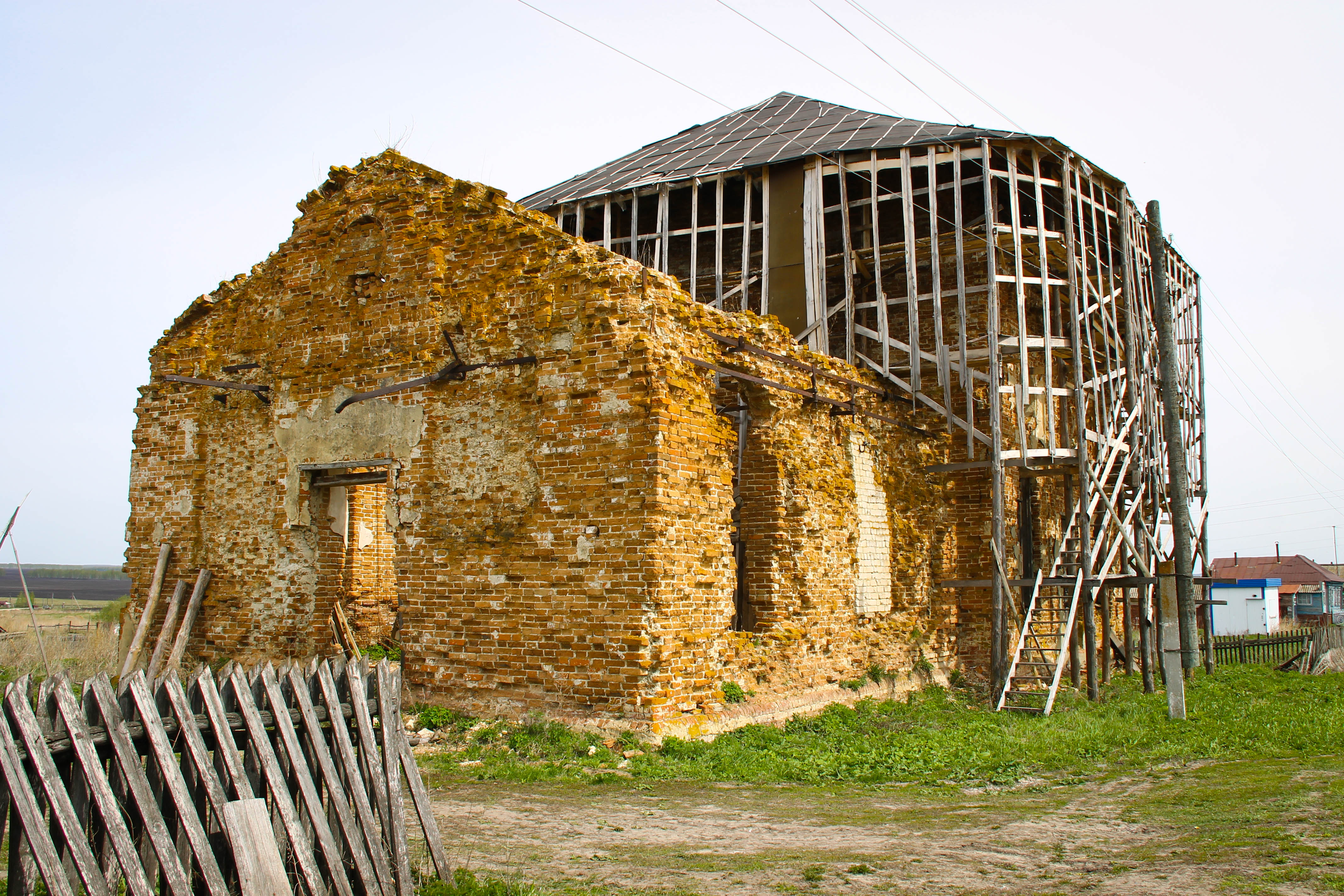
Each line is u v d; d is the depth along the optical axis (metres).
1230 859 6.25
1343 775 8.93
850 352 17.39
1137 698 15.53
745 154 20.59
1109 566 16.77
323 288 13.66
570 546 11.16
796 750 10.92
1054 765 10.35
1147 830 7.26
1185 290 23.47
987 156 16.06
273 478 13.71
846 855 6.69
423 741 10.83
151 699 4.63
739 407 13.76
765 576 13.21
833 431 14.70
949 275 17.45
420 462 12.33
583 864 6.38
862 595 14.93
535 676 11.15
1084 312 16.44
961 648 17.16
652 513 10.73
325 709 5.32
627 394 11.06
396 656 15.08
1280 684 18.19
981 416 16.72
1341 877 5.71
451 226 12.82
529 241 12.15
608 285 11.38
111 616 29.08
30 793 4.20
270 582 13.62
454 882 5.70
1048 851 6.75
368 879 5.14
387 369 12.88
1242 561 69.00
